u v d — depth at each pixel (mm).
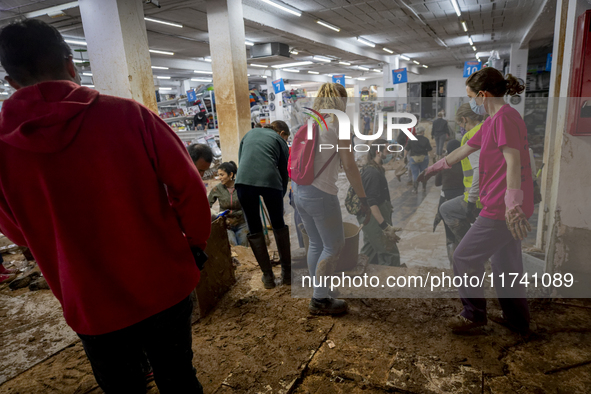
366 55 16500
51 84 910
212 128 12461
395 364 1677
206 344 1933
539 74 13133
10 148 883
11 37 904
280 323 2088
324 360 1744
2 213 983
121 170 937
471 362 1663
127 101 986
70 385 1680
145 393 1170
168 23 9602
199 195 1082
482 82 1604
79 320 968
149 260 999
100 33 5586
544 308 2061
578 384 1497
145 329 1038
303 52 15102
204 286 2225
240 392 1571
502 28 12109
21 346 2025
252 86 25469
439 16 10500
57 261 965
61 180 885
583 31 1850
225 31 6945
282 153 2568
